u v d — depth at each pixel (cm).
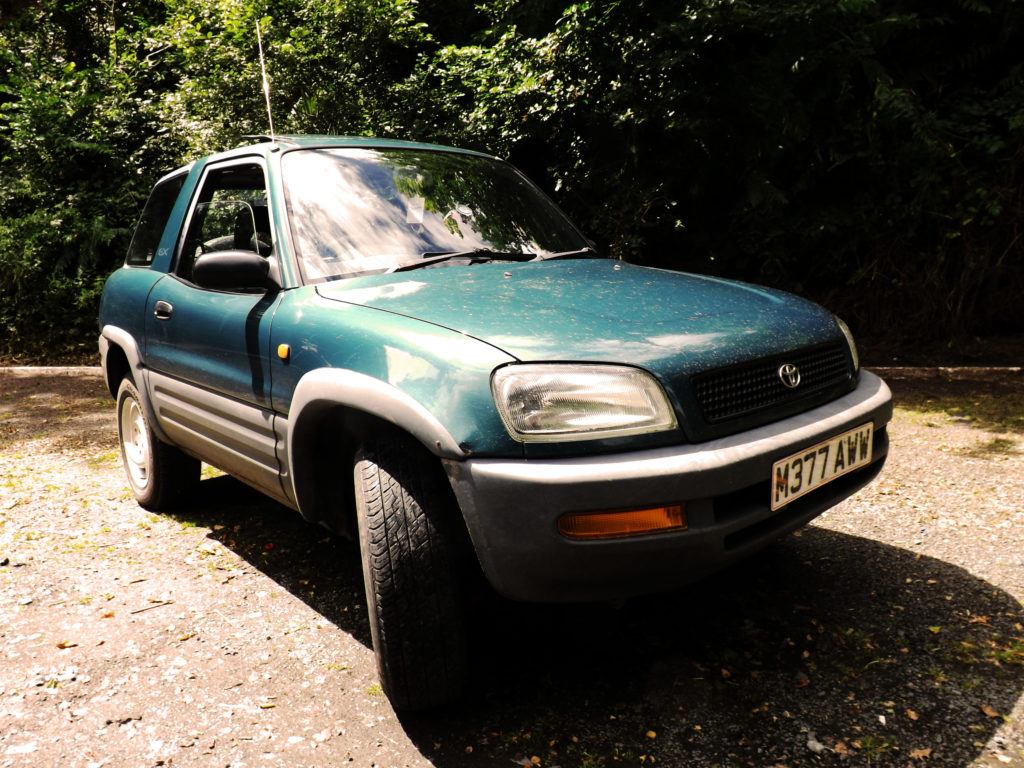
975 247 731
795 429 225
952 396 604
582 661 254
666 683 240
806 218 773
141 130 1063
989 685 231
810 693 232
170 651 267
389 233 292
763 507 215
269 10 901
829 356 257
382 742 218
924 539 336
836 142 748
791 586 297
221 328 295
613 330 222
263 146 317
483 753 212
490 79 848
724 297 262
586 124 781
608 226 774
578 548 195
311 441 255
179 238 361
